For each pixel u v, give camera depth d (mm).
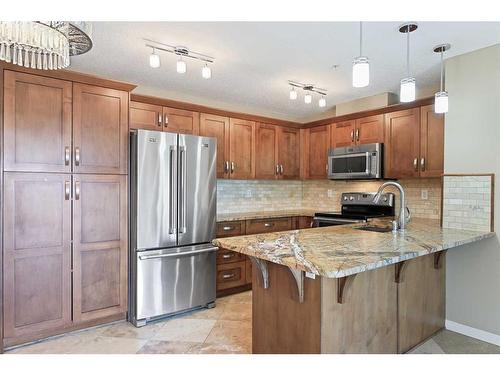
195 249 3246
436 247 2012
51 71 2537
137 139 2898
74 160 2650
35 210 2486
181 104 3736
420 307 2578
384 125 3842
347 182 4707
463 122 2803
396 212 4066
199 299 3287
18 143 2412
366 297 2064
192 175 3246
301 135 4910
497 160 2613
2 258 2359
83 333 2729
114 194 2863
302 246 1986
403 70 3141
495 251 2621
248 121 4344
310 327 1842
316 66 3061
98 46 2660
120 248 2900
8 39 1660
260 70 3182
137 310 2883
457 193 2844
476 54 2711
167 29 2363
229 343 2570
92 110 2740
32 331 2492
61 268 2605
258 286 2166
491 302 2639
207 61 2955
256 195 4859
